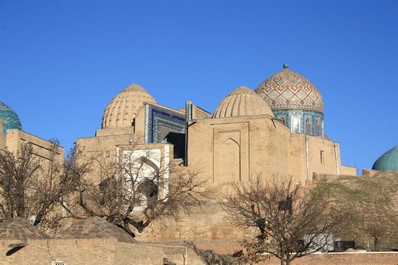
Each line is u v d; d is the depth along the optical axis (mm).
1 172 35094
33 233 23062
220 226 39094
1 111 49438
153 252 23172
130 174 37250
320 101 57188
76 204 37062
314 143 50375
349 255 34062
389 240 41031
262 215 37750
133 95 54625
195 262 29297
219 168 44906
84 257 21141
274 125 45500
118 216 35156
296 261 34375
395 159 59656
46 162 46188
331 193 46219
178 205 37906
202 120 45906
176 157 51688
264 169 43688
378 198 46062
